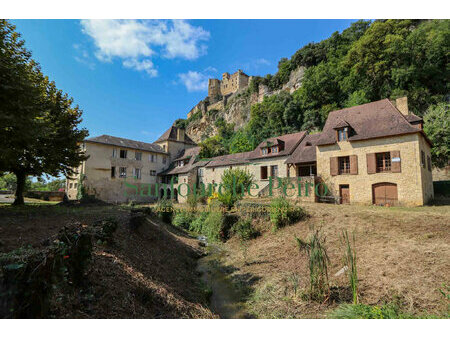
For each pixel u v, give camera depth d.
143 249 7.41
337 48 47.28
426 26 33.47
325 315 4.50
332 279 5.90
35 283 2.63
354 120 16.72
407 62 31.28
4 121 7.77
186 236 12.81
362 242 7.70
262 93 67.38
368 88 34.28
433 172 22.03
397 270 5.68
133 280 4.80
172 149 38.75
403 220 8.84
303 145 21.12
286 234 10.20
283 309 5.07
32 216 8.91
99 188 29.25
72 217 9.16
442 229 7.54
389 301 4.69
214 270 8.28
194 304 5.10
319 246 5.54
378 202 14.20
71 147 14.96
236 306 5.57
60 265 3.10
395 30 33.56
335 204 14.20
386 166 14.33
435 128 20.47
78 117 16.17
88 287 3.78
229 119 80.50
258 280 6.94
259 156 23.98
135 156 33.69
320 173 16.81
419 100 28.80
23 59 9.87
